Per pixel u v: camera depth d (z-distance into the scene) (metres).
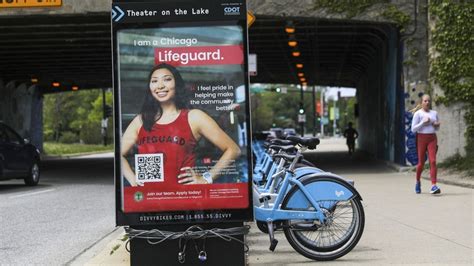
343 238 6.15
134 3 5.38
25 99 33.06
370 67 28.03
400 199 10.78
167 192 5.41
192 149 5.40
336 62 30.89
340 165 21.64
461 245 6.79
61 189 15.36
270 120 116.75
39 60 25.95
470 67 15.48
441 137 15.65
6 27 18.61
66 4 16.48
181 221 5.42
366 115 31.92
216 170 5.41
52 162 30.84
